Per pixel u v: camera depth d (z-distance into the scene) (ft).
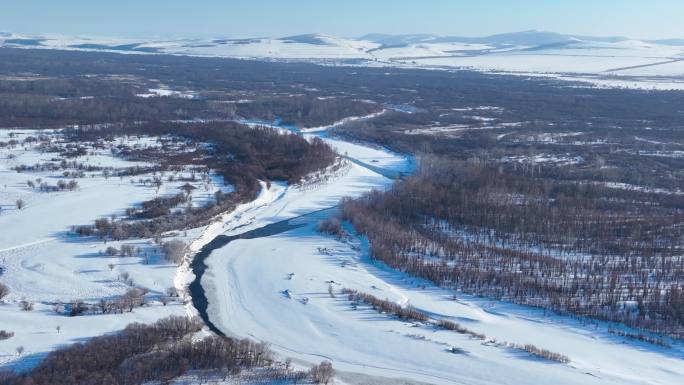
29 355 209.97
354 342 232.53
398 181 442.91
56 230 336.70
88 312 248.32
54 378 193.77
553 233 346.33
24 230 335.26
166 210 369.91
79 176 435.53
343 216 377.91
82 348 211.41
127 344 215.72
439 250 318.86
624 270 299.58
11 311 245.24
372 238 336.29
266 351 222.48
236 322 248.93
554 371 211.61
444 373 213.25
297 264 306.96
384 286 281.74
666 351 229.25
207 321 249.34
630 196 420.77
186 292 275.39
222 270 300.61
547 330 244.42
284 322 248.73
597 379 207.41
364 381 209.36
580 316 255.91
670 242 336.49
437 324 246.06
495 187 417.49
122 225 341.41
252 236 352.28
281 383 203.10
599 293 275.80
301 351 228.02
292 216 387.75
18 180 421.18
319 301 264.93
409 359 221.25
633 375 212.23
